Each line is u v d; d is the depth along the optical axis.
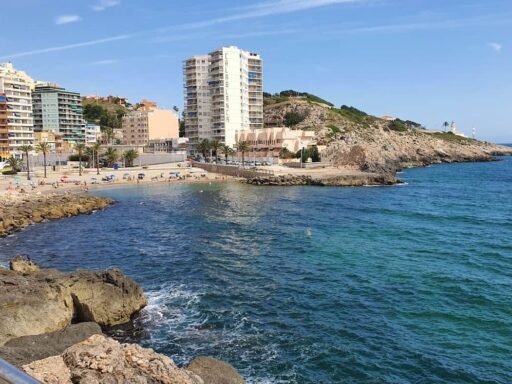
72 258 44.28
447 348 23.78
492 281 34.16
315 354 23.39
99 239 52.97
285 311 29.23
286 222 62.53
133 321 27.77
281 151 168.88
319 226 59.12
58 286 26.45
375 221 62.62
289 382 20.84
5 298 23.91
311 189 109.00
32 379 4.53
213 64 196.50
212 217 67.94
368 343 24.50
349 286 33.91
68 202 77.06
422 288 33.00
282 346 24.34
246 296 32.12
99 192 104.69
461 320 27.14
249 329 26.53
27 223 63.22
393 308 29.31
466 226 58.09
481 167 186.88
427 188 109.94
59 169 147.88
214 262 41.47
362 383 20.72
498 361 22.36
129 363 14.04
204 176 137.12
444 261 40.34
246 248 47.00
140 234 55.62
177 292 33.06
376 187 113.44
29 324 23.70
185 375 14.37
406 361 22.55
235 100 197.00
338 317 28.09
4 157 153.62
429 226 58.31
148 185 119.88
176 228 59.31
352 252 44.53
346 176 122.06
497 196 92.94
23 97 171.62
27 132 172.88
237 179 133.62
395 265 39.28
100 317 26.50
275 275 37.12
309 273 37.56
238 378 18.00
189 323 27.45
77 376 13.05
